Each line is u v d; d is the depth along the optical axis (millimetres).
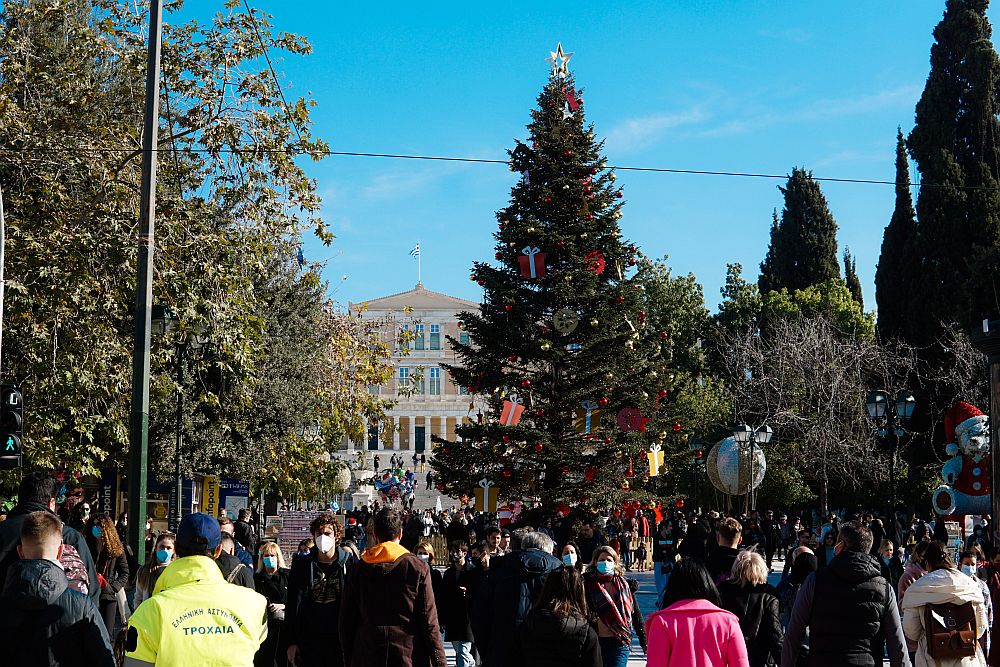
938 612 8938
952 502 25219
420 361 102750
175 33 21172
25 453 19203
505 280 26469
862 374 45031
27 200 19219
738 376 48750
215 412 26672
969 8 49719
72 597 5305
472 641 13195
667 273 71312
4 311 18781
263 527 32469
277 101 21203
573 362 25922
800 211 67188
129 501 15500
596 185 26984
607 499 25547
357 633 7902
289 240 21875
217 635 5145
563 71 27625
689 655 6121
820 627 7289
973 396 41125
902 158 51469
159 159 20953
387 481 56000
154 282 19156
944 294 46250
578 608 6848
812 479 46594
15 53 20172
